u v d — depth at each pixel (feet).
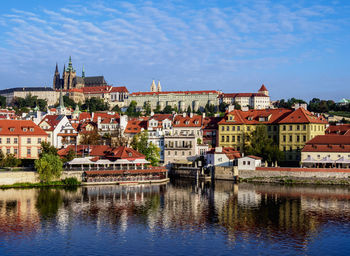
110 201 410.52
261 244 281.33
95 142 647.15
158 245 279.69
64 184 496.64
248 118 655.76
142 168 543.39
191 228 318.24
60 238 293.23
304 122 595.88
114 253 264.93
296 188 485.97
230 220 339.98
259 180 542.16
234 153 599.98
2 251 267.18
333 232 306.76
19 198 414.62
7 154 545.03
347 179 503.20
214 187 498.69
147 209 377.91
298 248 274.16
